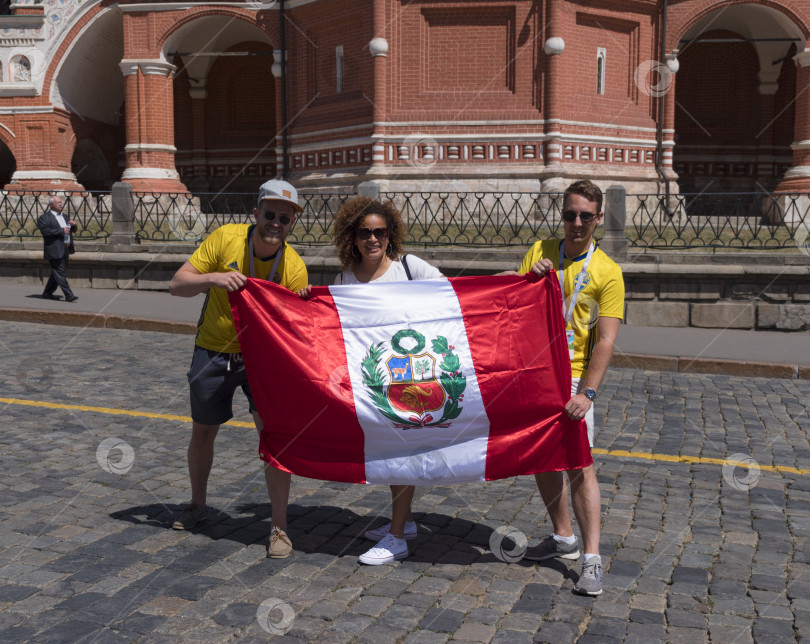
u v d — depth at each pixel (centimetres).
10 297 1277
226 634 312
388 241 391
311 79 2020
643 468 548
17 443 571
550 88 1767
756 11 2036
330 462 374
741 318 1161
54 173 2256
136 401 704
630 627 325
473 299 371
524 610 338
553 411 365
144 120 2141
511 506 468
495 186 1802
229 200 2591
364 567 379
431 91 1823
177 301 1273
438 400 368
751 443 618
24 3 2216
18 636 306
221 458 552
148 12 2123
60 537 406
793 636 318
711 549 409
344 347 373
